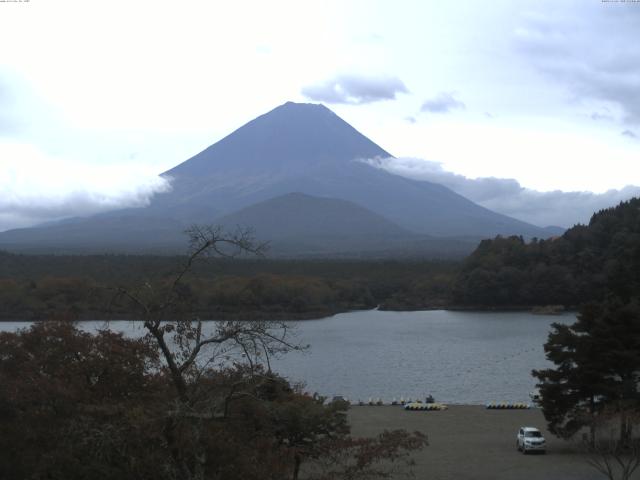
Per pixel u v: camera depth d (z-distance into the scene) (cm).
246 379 2019
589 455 4241
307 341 12406
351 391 7694
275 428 2395
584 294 19575
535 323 16238
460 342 12369
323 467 3180
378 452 2391
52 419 2236
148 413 1922
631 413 3906
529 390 7700
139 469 1877
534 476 3781
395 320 17550
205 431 1917
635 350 4484
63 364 2514
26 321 11844
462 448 4600
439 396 7400
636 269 6944
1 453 2197
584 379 4434
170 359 1922
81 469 1955
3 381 2359
